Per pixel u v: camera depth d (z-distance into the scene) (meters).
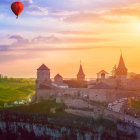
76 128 98.25
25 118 109.12
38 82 140.25
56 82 158.12
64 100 121.19
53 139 100.69
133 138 87.50
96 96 124.00
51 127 101.88
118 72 144.62
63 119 104.50
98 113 104.19
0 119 111.62
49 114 109.06
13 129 109.19
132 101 117.19
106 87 125.06
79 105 115.81
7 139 107.06
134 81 141.38
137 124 89.69
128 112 101.62
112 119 99.12
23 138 105.62
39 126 104.50
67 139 97.56
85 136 95.56
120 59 147.38
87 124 99.25
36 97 136.88
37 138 103.81
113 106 109.19
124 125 92.12
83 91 130.50
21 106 121.44
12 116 111.50
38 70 153.62
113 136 92.62
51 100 127.81
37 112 112.12
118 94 124.81
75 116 106.62
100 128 96.12
